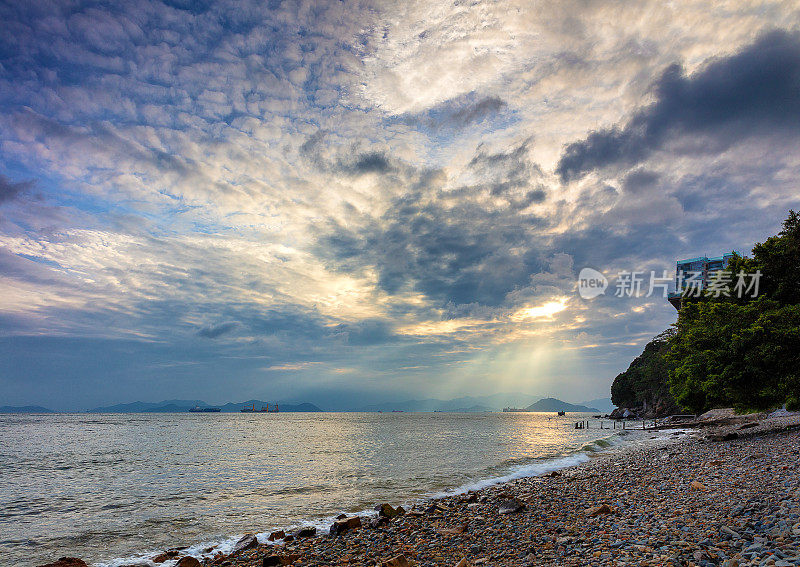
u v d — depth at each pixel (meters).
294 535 14.67
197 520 18.00
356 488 24.59
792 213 34.44
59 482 28.88
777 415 58.47
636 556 8.70
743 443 30.89
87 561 13.28
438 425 127.06
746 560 7.73
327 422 154.25
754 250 35.19
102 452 49.75
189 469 34.66
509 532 12.60
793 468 16.91
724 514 11.08
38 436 78.19
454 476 28.23
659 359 128.75
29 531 16.70
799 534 8.44
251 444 59.44
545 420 183.50
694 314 43.47
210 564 12.32
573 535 11.37
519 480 24.73
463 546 11.66
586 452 40.66
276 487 25.52
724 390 32.22
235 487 25.84
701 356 37.81
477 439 66.56
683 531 10.03
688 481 17.61
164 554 13.51
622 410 152.00
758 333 28.73
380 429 102.75
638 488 17.77
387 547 12.29
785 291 33.44
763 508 11.03
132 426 118.56
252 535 14.91
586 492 18.33
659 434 61.34
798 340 27.00
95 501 22.38
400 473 30.22
